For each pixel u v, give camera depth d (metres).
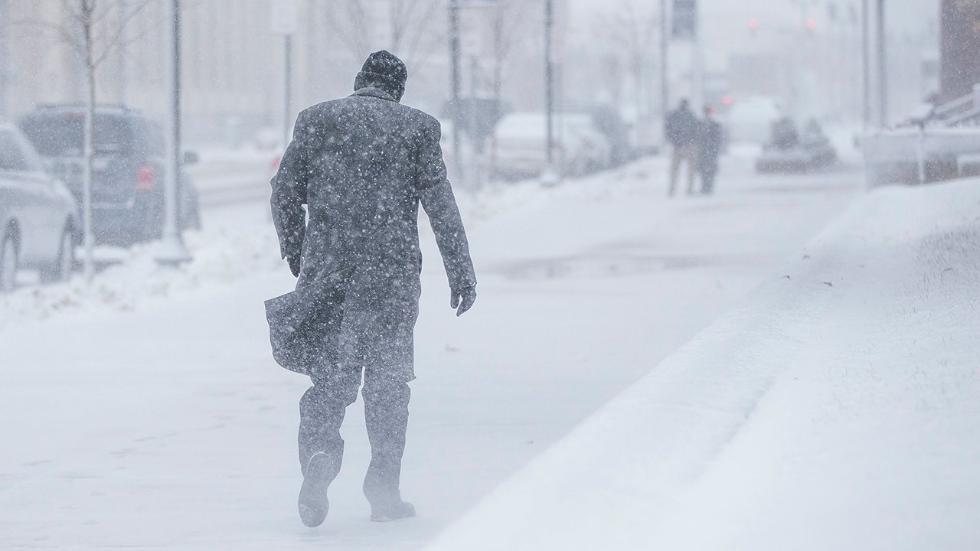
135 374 30.70
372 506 18.06
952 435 15.52
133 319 39.97
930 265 34.62
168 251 51.38
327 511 17.67
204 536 17.36
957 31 88.19
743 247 57.28
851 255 40.22
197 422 25.33
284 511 18.81
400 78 18.80
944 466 14.36
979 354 20.31
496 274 49.97
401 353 17.89
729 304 39.75
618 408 17.52
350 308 17.72
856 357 22.22
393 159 17.94
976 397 17.11
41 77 133.50
